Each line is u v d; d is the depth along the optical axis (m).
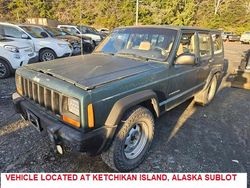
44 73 2.84
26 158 3.12
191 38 4.16
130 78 2.82
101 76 2.70
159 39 3.75
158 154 3.38
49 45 9.18
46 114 2.72
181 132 4.09
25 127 3.92
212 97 5.71
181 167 3.12
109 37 4.31
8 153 3.20
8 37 8.41
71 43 11.51
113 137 2.68
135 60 3.49
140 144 3.08
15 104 3.19
